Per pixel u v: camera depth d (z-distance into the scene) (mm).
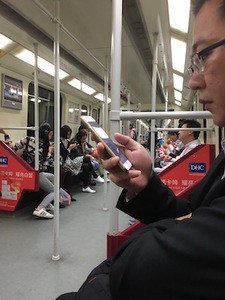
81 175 6414
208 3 445
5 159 4090
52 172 4824
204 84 472
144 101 10812
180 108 11938
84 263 2711
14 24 3186
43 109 6852
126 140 843
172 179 3047
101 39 3916
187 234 366
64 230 3641
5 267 2600
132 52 4488
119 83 1190
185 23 3443
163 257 366
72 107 7984
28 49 4105
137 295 380
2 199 4129
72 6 2969
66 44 4055
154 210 825
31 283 2332
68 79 5980
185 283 350
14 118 5543
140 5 2963
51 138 5211
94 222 3992
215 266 339
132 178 781
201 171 2990
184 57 4980
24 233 3484
